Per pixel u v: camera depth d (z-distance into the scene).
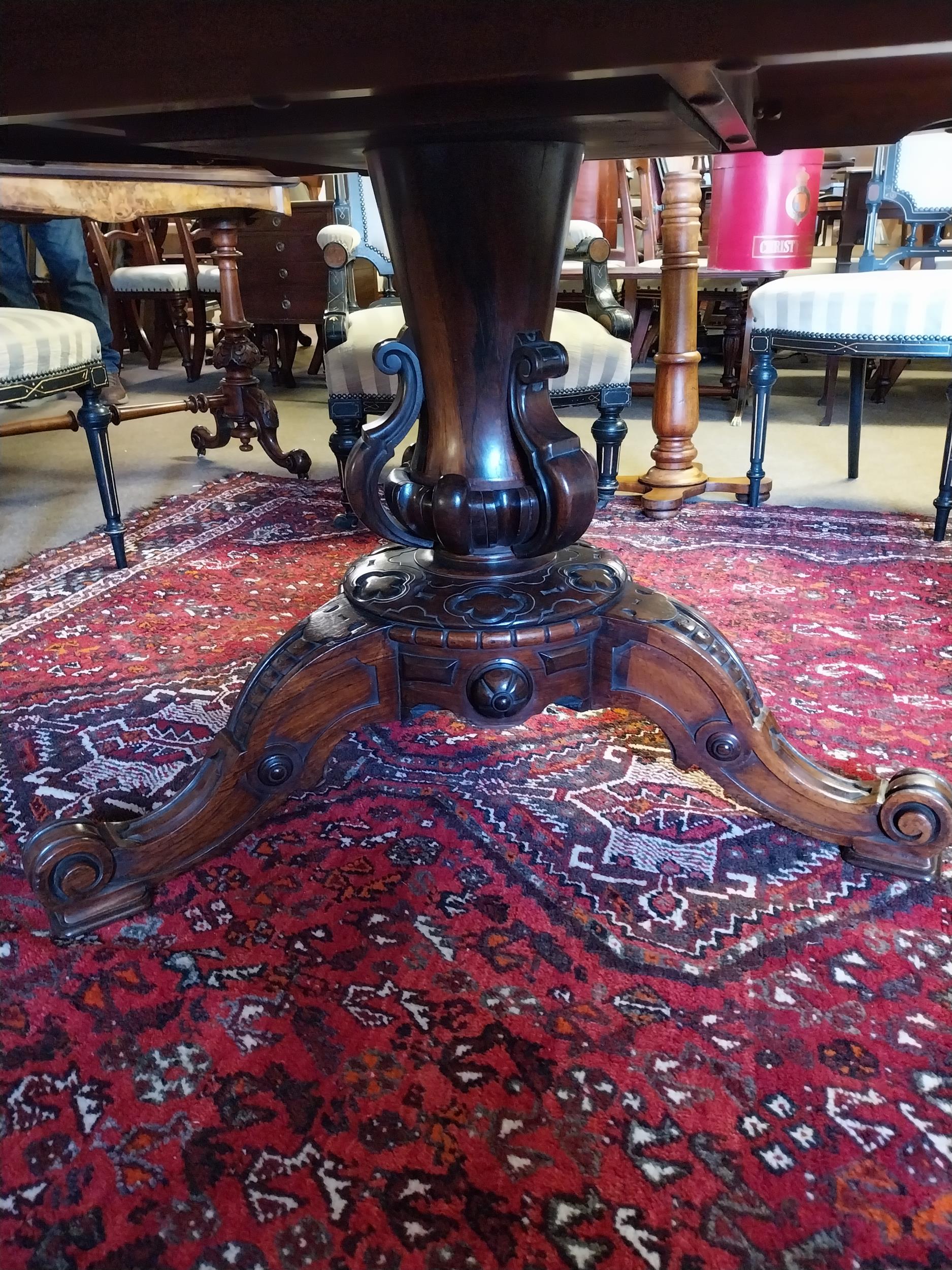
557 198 0.80
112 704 1.27
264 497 2.30
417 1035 0.71
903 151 2.50
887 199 2.55
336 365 1.83
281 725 0.87
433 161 0.74
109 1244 0.56
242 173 1.51
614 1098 0.65
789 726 1.16
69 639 1.48
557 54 0.46
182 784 1.07
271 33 0.47
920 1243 0.55
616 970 0.77
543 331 0.84
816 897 0.85
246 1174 0.60
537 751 1.13
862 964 0.77
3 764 1.12
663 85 0.58
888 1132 0.62
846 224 3.38
